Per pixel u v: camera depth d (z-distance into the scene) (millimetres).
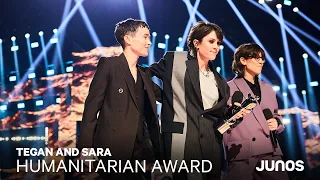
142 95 2105
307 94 8234
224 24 7676
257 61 2541
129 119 1968
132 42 2121
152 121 2102
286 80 8234
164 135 2109
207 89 2164
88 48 7727
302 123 8273
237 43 7859
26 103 8039
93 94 1983
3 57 8102
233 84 2535
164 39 7695
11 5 7316
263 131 2393
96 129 1982
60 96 7801
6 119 8078
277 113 2586
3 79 8203
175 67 2172
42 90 7992
